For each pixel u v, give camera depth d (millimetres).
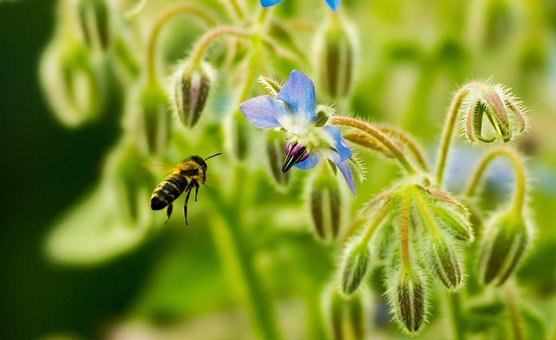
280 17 481
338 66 425
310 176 413
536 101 521
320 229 412
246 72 422
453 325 413
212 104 449
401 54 509
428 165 406
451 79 509
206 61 424
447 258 383
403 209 387
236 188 448
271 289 480
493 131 381
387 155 400
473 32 484
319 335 472
